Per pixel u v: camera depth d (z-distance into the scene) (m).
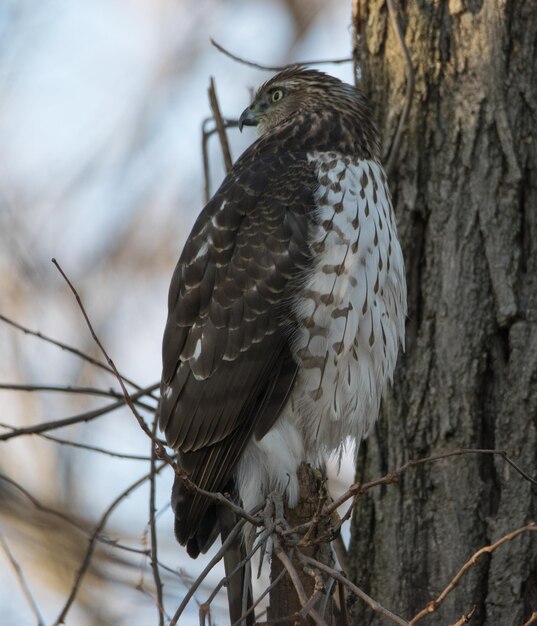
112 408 11.39
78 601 15.27
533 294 10.48
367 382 10.23
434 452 10.46
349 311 9.98
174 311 10.76
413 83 11.00
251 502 10.20
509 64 10.89
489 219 10.62
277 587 9.41
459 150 10.84
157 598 9.34
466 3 11.05
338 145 10.95
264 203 10.42
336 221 10.11
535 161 10.72
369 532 10.77
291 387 10.15
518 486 10.14
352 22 12.09
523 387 10.29
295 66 12.25
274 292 10.16
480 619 9.98
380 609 7.80
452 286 10.61
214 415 10.30
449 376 10.48
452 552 10.18
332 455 10.81
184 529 10.34
